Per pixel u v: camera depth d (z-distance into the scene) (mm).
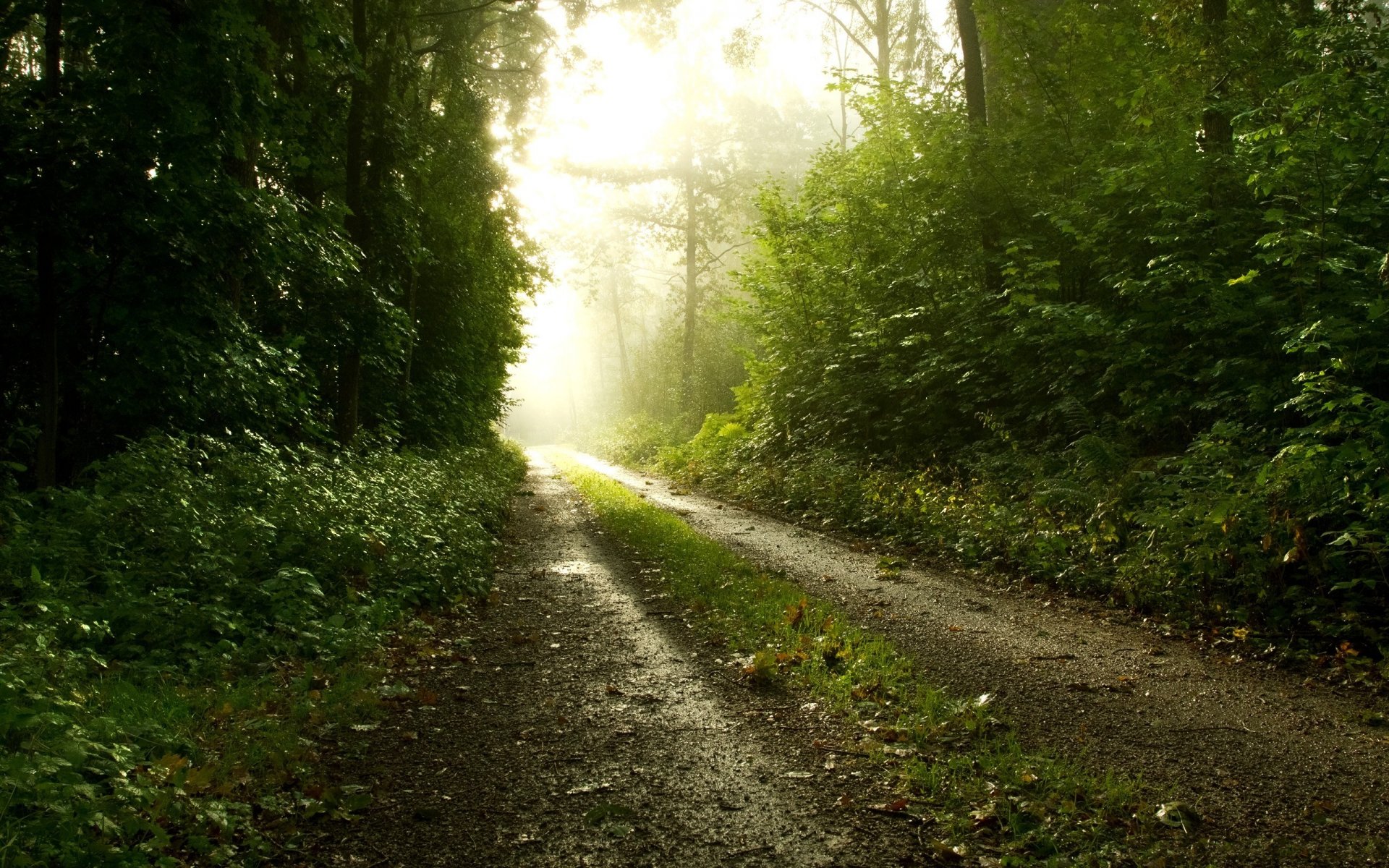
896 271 15883
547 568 9789
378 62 13828
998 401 13305
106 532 6105
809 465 15500
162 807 3125
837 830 3369
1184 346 10070
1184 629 6301
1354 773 3838
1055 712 4672
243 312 10555
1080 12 14086
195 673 4988
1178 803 3496
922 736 4305
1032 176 13812
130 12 7562
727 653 6008
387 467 11938
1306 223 9102
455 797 3732
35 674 3820
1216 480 7523
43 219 7355
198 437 8164
